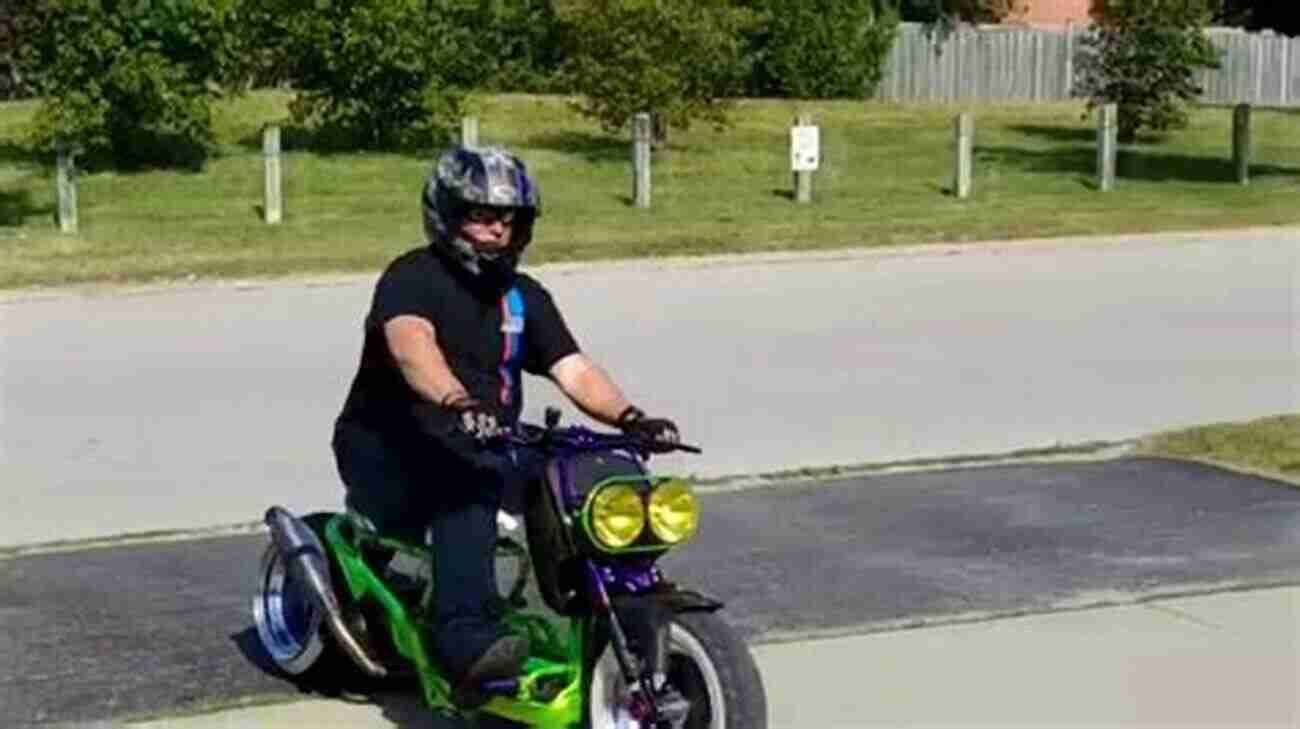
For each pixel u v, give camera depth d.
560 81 37.47
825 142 34.44
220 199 24.72
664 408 11.59
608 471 5.25
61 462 10.17
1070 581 7.67
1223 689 6.41
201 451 10.44
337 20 30.50
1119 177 28.88
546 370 5.77
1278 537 8.39
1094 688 6.41
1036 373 12.89
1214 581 7.66
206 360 13.34
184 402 11.84
